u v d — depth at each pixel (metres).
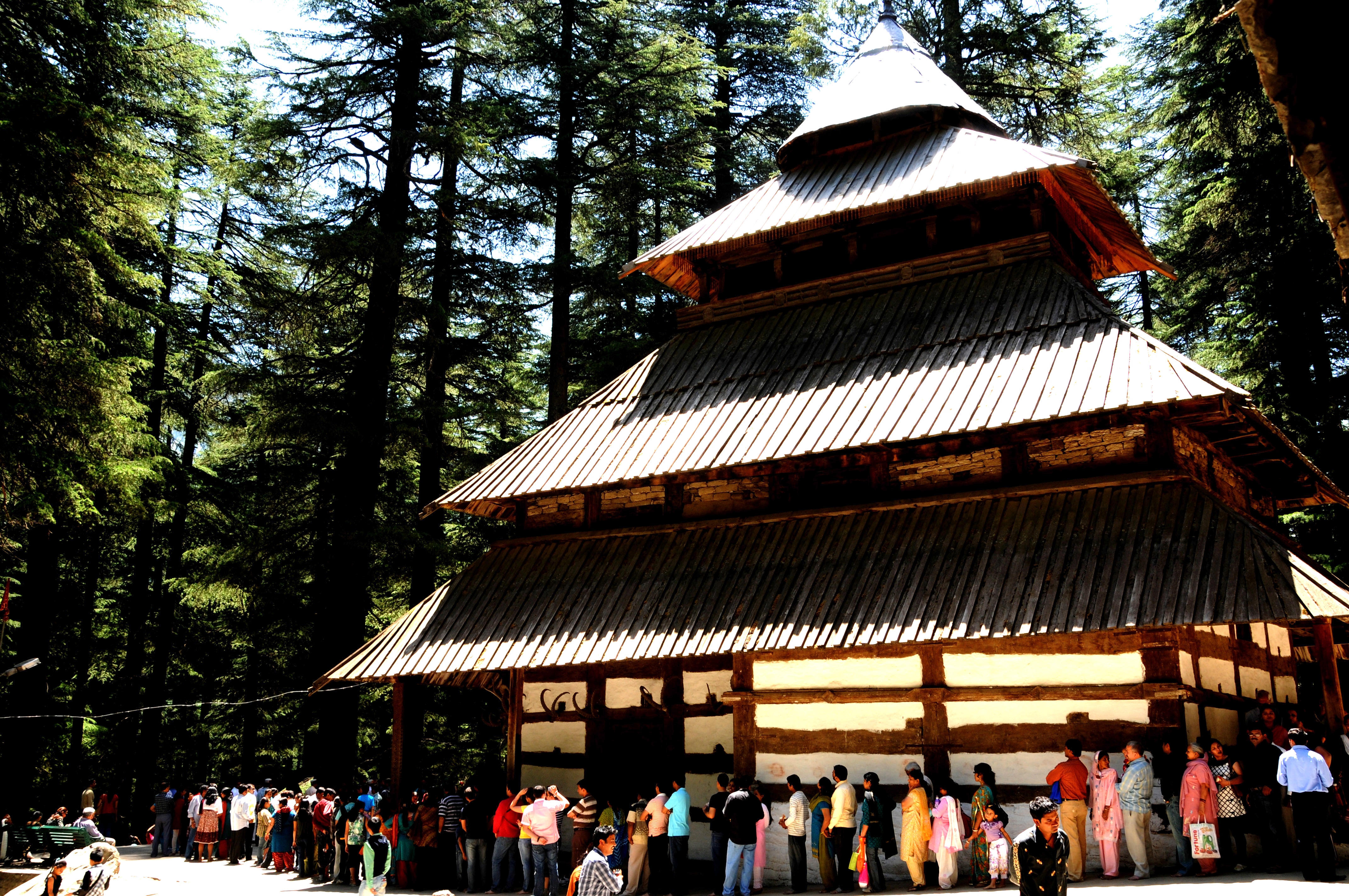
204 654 38.25
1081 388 16.38
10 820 24.08
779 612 17.14
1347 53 2.90
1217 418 16.84
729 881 15.62
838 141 23.72
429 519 31.39
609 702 19.52
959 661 16.33
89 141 20.98
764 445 18.38
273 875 22.48
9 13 22.80
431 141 29.92
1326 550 25.23
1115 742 14.99
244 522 34.78
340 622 26.59
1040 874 8.98
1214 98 27.09
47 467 20.23
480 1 31.56
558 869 18.91
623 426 20.95
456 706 32.50
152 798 34.72
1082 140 31.78
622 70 32.91
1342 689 23.64
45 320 20.64
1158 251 32.19
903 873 16.09
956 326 19.11
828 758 16.92
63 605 34.25
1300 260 26.45
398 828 19.66
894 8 28.36
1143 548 15.34
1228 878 12.98
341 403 29.44
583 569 19.94
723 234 22.33
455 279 32.41
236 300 33.94
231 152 30.16
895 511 18.06
